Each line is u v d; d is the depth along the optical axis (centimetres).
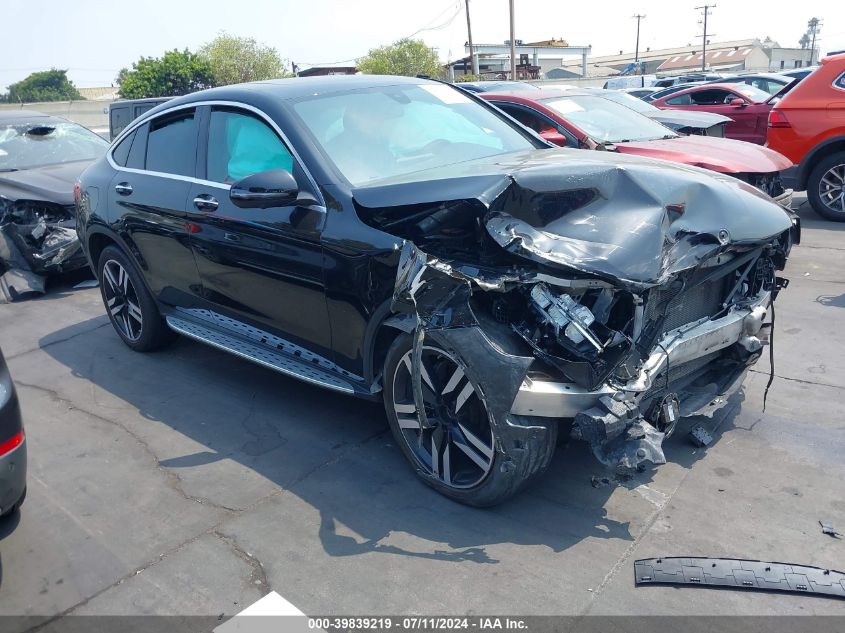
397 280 307
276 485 358
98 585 295
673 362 312
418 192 317
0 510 296
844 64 831
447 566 291
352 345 359
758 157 669
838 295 584
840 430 375
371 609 270
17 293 727
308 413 434
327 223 353
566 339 284
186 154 456
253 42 5241
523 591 274
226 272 423
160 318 526
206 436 414
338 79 443
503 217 297
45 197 707
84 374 519
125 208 494
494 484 309
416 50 5756
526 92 748
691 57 9288
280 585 287
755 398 416
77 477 379
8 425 293
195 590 288
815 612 256
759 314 355
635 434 284
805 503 316
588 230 297
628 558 288
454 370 320
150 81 4941
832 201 863
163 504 349
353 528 320
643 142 692
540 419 293
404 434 346
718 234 308
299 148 376
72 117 4381
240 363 521
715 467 348
